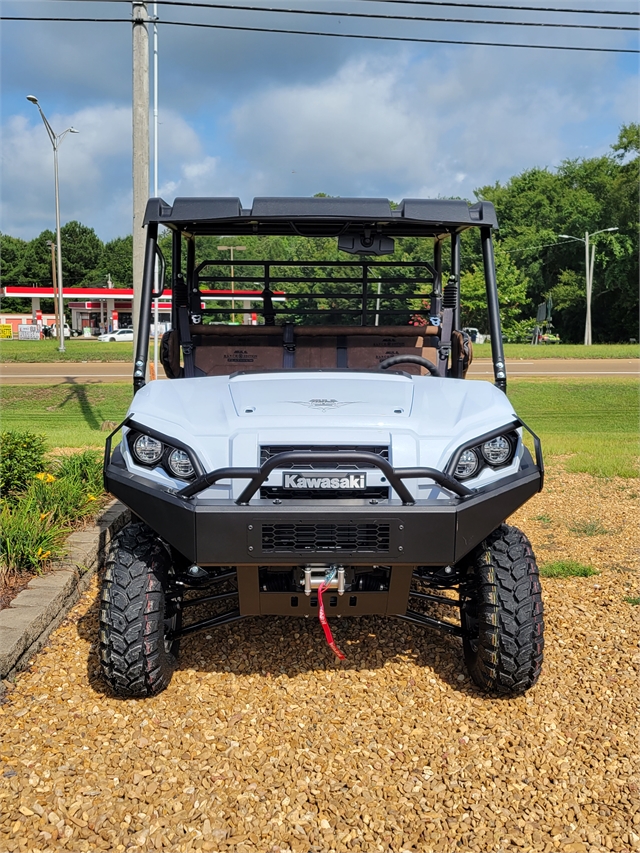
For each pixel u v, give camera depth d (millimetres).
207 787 2715
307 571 3051
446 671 3607
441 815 2594
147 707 3258
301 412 3221
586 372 21312
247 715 3209
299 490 3076
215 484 3066
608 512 6430
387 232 4246
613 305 56938
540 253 59312
